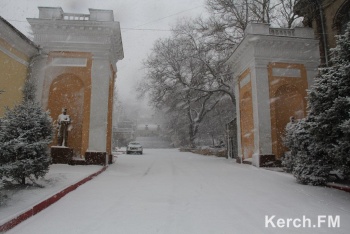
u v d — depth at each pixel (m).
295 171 9.79
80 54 15.51
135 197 7.26
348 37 7.59
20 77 14.38
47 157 8.02
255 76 16.64
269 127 16.17
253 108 16.97
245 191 8.26
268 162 15.70
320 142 8.20
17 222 4.93
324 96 7.84
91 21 15.20
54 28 15.43
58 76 15.27
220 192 8.07
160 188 8.65
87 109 14.88
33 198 6.33
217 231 4.61
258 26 17.14
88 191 8.06
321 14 17.83
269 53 16.98
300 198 7.29
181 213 5.71
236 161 19.92
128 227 4.79
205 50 27.78
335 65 8.02
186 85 31.61
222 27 26.91
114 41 16.88
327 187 8.91
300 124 9.98
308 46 17.19
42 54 15.32
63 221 5.14
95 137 14.54
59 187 7.77
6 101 13.10
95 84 15.16
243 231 4.62
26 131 7.48
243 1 25.91
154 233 4.50
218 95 35.19
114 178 10.81
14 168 7.09
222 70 27.31
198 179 10.80
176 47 31.11
